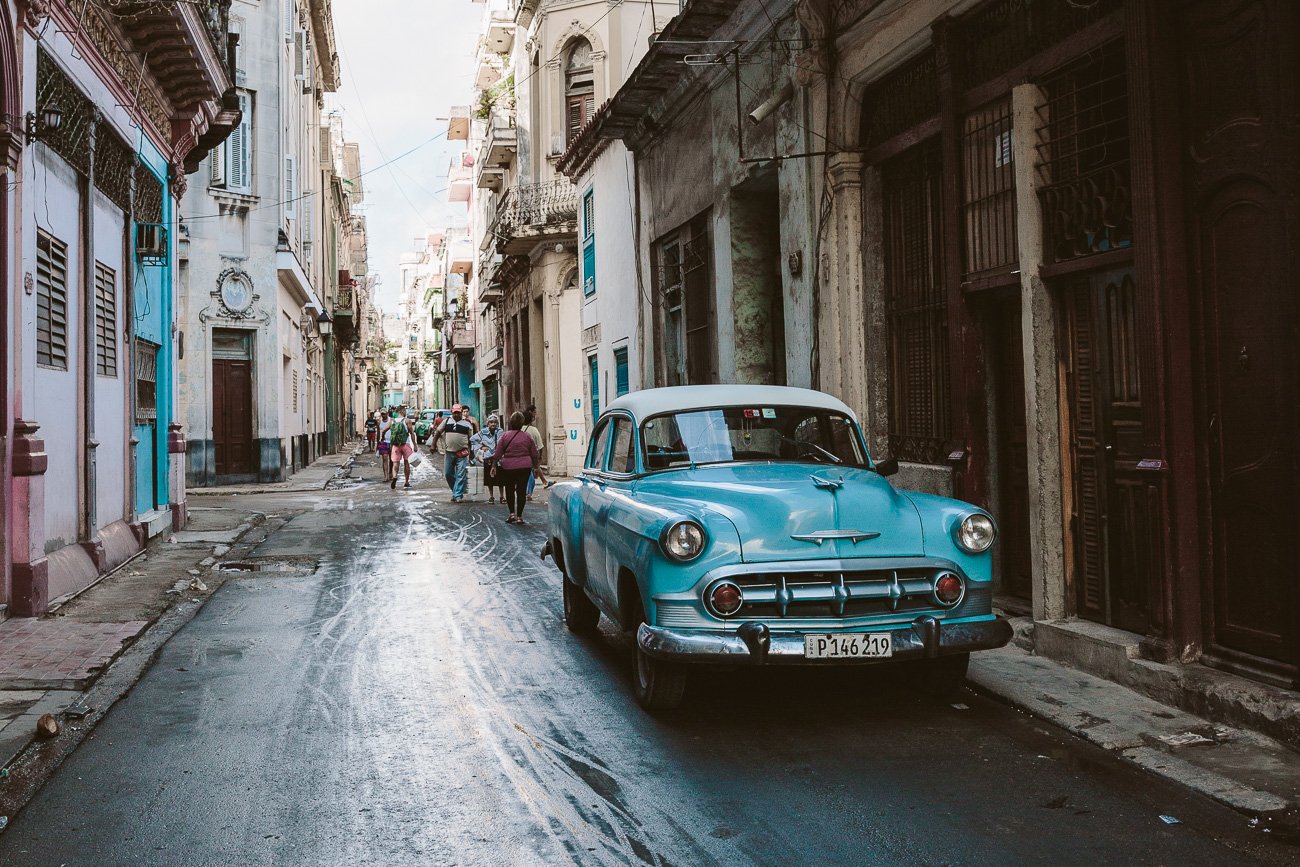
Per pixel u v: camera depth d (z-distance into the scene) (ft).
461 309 197.67
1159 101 17.47
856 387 29.76
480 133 151.53
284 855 12.10
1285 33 15.24
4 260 25.54
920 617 16.33
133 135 38.06
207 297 77.36
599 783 14.28
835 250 30.42
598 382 67.31
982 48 24.00
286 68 86.58
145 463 41.81
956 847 11.95
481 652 22.56
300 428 102.32
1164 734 15.57
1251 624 16.42
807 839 12.25
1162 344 17.54
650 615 16.52
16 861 12.03
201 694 19.39
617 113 50.98
